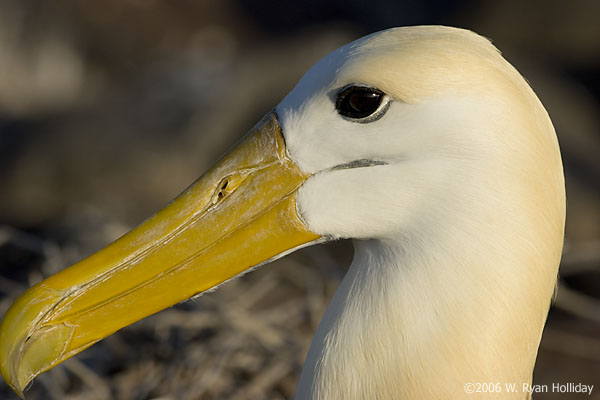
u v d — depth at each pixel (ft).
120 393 33.76
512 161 19.38
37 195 65.05
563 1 96.37
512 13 99.09
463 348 19.67
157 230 21.65
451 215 19.58
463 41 20.06
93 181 64.64
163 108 70.69
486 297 19.53
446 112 19.47
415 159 19.85
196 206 21.65
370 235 20.67
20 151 68.39
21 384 21.34
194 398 33.14
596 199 60.03
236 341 34.60
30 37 114.93
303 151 21.06
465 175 19.47
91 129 69.21
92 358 34.94
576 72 93.86
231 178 21.62
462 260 19.56
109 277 21.58
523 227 19.44
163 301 21.76
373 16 113.19
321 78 20.81
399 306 20.06
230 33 120.67
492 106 19.39
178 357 34.19
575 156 65.51
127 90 91.81
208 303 35.81
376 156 20.26
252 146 21.63
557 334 41.32
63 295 21.48
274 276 41.09
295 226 21.29
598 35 94.99
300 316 37.47
